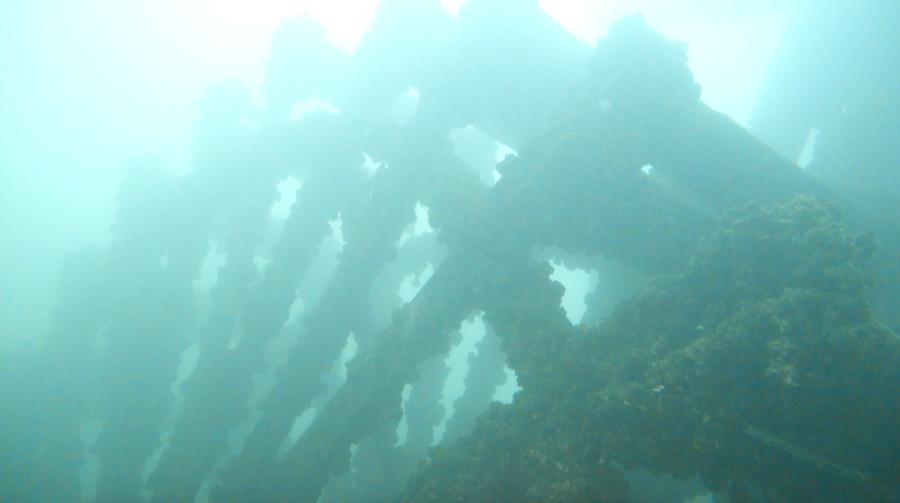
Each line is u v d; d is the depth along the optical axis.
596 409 1.91
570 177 2.28
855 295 1.78
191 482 2.85
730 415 1.81
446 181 2.60
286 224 2.99
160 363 3.13
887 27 3.54
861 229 2.42
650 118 2.22
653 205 2.38
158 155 3.37
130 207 3.23
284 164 3.08
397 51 2.77
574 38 2.52
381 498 3.42
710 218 2.38
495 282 2.33
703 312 2.01
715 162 2.34
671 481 2.98
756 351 1.81
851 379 1.73
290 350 2.82
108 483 3.03
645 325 2.08
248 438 2.78
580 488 1.81
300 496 2.52
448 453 2.12
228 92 3.20
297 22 3.00
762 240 1.95
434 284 2.51
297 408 2.80
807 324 1.76
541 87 2.53
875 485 1.77
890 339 1.71
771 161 2.33
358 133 2.87
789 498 1.87
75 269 3.36
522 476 1.93
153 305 3.14
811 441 1.83
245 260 3.11
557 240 2.46
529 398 2.07
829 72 3.78
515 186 2.37
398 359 2.50
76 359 3.42
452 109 2.66
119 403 3.07
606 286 3.23
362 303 2.81
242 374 2.94
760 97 4.07
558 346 2.15
